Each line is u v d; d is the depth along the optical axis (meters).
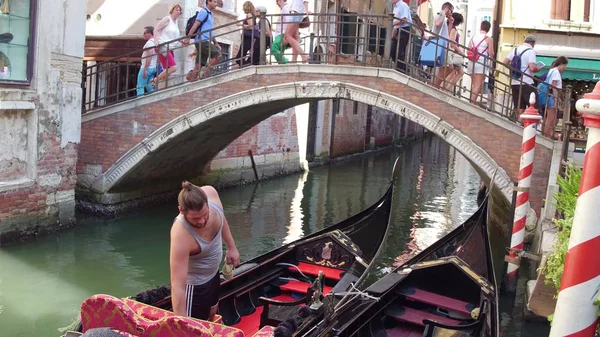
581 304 2.53
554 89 8.72
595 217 2.49
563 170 7.36
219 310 4.79
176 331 2.78
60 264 7.48
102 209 9.95
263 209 11.90
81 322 3.21
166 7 12.18
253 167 14.70
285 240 9.52
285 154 16.36
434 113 8.60
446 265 5.40
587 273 2.51
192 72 9.62
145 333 2.86
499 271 8.25
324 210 12.23
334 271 5.94
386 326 4.93
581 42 13.09
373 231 7.08
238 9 13.98
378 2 22.94
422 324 4.83
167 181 11.64
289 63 9.09
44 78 8.00
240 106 9.28
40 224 8.26
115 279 7.10
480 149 8.43
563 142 7.47
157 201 11.30
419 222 11.62
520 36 13.23
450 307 5.02
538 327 6.06
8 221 7.69
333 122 19.94
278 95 9.12
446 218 12.14
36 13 7.71
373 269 6.73
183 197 3.19
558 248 4.52
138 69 12.45
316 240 6.18
